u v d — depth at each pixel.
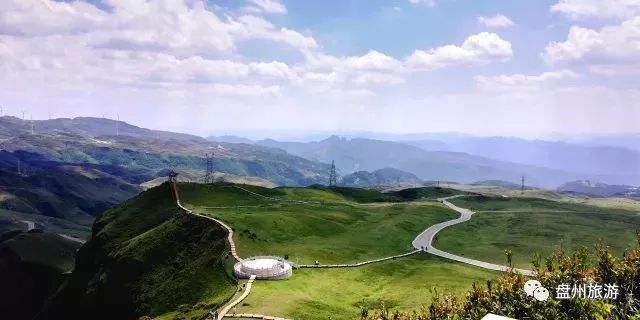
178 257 160.00
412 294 110.81
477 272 139.62
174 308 129.50
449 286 118.94
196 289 131.62
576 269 37.72
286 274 123.50
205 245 159.12
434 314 40.72
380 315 46.31
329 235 183.50
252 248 149.50
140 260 167.50
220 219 175.75
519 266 148.25
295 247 157.25
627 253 37.75
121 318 150.62
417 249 172.75
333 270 136.12
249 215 187.75
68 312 190.50
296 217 194.38
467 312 38.31
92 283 183.00
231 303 98.56
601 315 32.59
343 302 106.06
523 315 34.91
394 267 145.12
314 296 107.56
